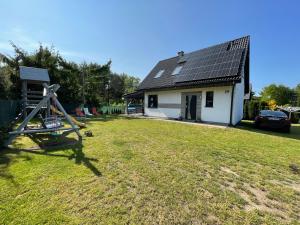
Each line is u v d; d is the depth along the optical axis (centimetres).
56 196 279
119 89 4475
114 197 282
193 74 1378
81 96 2100
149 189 311
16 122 987
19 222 222
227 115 1170
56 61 1977
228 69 1170
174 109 1537
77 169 382
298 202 291
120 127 980
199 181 349
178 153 519
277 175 392
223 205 273
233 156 511
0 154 475
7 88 1259
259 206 276
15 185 309
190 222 233
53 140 643
